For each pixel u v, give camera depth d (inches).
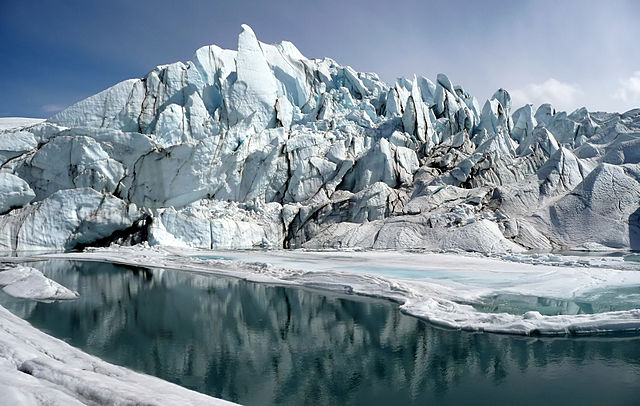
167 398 253.6
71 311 572.7
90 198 1571.1
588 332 446.0
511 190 1513.3
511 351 402.3
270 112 2064.5
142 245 1472.7
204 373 356.5
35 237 1502.2
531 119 2110.0
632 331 444.5
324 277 777.6
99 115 1883.6
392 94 2365.9
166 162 1684.3
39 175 1644.9
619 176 1407.5
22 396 203.8
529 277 759.7
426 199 1604.3
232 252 1391.5
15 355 295.1
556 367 361.4
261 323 515.2
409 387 328.2
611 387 319.0
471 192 1594.5
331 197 1834.4
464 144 1919.3
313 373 358.3
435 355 396.8
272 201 1865.2
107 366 350.0
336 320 527.5
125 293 705.0
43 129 1729.8
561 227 1346.0
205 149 1700.3
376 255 1176.2
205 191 1745.8
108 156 1663.4
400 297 631.2
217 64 2144.4
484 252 1218.0
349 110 2354.8
